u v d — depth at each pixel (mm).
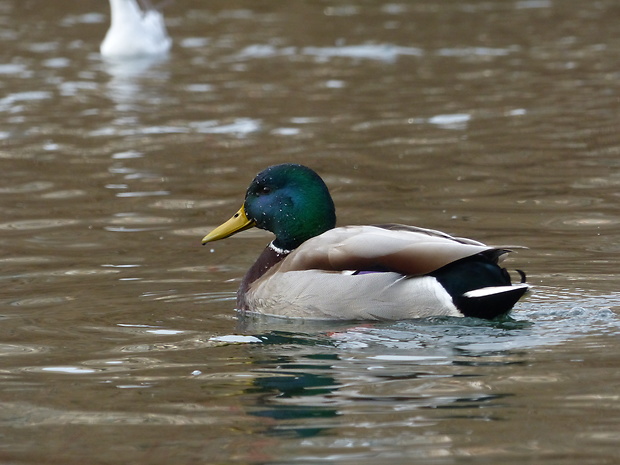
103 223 14516
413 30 32156
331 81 24938
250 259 12781
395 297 9938
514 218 14156
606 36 30125
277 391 8203
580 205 14695
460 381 8227
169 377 8664
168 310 10766
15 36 32281
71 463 7020
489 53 28125
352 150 18375
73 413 7922
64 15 36031
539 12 34844
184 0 38719
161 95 23812
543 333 9445
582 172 16516
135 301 11094
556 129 19453
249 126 20406
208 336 9828
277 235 11250
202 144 19094
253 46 30344
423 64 26828
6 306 10953
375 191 15828
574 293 10766
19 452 7234
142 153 18531
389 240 10102
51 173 17312
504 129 19625
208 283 11773
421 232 10320
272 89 24188
